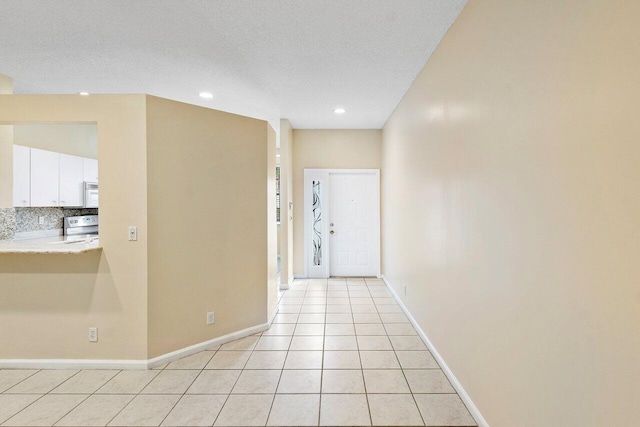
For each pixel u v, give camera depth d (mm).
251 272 3268
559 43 1245
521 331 1508
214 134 2971
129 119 2541
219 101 4070
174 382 2379
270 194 3598
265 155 3363
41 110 2527
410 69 3160
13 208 3176
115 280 2557
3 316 2551
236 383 2365
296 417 1986
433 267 2801
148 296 2570
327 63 3029
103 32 2475
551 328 1303
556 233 1270
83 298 2559
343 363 2658
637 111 936
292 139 5508
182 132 2756
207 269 2932
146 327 2564
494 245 1755
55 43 2625
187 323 2803
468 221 2086
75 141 4922
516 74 1541
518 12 1519
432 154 2826
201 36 2545
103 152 2539
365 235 5730
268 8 2195
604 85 1045
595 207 1083
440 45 2623
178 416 1996
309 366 2611
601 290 1063
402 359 2729
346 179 5695
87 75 3230
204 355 2805
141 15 2264
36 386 2318
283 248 4973
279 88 3639
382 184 5512
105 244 2547
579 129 1149
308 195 5594
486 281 1848
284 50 2777
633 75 948
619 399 1002
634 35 943
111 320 2566
